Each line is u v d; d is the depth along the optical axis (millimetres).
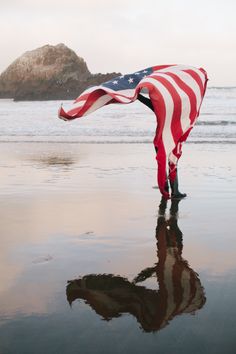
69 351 2439
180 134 6336
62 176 9297
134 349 2455
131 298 3170
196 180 8695
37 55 112125
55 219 5664
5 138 19422
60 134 20969
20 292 3279
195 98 6320
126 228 5215
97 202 6730
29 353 2422
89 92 6258
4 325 2746
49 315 2889
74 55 111375
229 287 3352
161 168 6562
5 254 4223
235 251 4273
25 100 77812
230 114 31797
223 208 6293
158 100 6070
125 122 27172
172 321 2791
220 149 14352
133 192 7516
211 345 2484
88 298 3156
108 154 13383
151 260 4035
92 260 4035
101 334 2627
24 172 9875
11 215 5891
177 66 6621
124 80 6461
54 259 4078
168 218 5707
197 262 3965
